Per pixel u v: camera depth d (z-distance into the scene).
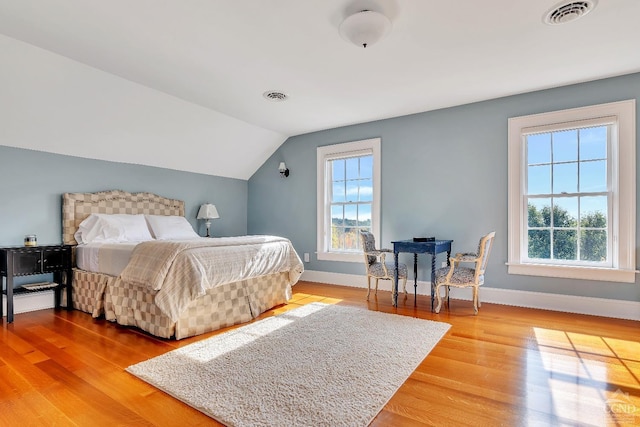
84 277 3.43
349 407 1.67
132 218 4.04
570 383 1.92
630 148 3.10
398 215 4.34
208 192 5.24
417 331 2.79
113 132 3.78
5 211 3.31
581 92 3.31
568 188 3.41
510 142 3.64
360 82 3.30
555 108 3.42
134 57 2.81
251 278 3.28
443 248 3.64
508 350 2.40
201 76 3.18
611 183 3.21
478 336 2.69
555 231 3.48
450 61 2.86
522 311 3.39
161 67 2.99
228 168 5.35
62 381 1.95
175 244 2.78
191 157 4.75
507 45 2.59
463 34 2.44
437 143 4.08
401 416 1.61
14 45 2.59
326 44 2.59
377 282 4.14
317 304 3.71
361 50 2.67
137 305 2.85
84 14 2.21
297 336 2.68
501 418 1.59
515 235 3.61
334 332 2.78
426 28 2.36
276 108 4.07
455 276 3.35
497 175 3.73
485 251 3.30
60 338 2.65
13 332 2.80
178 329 2.62
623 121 3.12
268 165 5.59
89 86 3.18
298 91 3.53
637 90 3.08
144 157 4.32
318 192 5.02
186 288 2.63
